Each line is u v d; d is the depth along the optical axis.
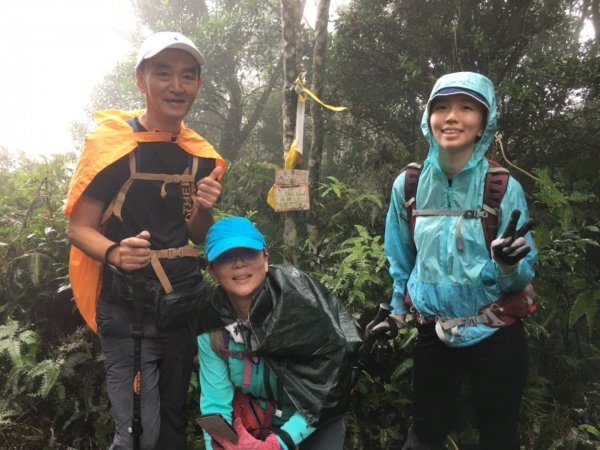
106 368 1.79
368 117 5.64
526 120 4.23
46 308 2.74
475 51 4.46
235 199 4.10
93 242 1.65
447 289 1.72
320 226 3.63
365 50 5.40
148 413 1.75
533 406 2.58
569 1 6.46
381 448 2.47
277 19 8.20
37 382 2.49
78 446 2.42
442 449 2.00
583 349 3.06
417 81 4.75
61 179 3.35
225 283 1.72
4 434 2.41
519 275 1.60
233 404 1.82
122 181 1.73
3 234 2.90
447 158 1.70
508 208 1.67
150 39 1.73
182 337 1.83
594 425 2.60
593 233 3.07
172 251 1.77
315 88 3.87
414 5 5.05
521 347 1.78
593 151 4.12
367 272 2.60
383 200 3.83
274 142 9.34
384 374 2.58
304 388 1.68
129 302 1.75
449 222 1.71
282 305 1.68
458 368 1.90
